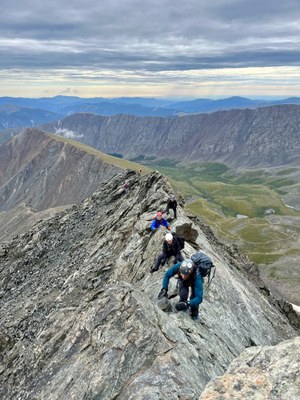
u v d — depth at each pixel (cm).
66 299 3550
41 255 5909
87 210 6744
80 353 1511
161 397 1161
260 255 18400
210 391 1055
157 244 2778
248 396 1014
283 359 1102
